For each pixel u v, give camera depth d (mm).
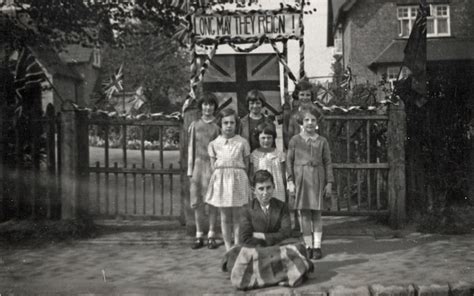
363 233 6008
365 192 8164
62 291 3908
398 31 20266
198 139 5641
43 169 6508
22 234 5848
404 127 6316
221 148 5086
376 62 19562
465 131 6617
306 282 4047
